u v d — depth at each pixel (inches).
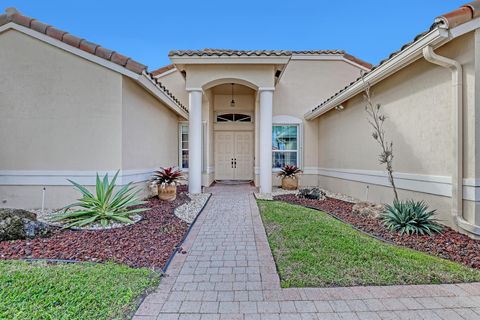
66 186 275.6
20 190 275.9
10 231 180.2
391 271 138.8
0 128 275.1
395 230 202.5
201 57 360.2
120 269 138.4
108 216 224.4
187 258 162.4
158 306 111.5
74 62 275.4
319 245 174.9
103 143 276.2
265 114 382.3
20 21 269.7
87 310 103.5
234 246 183.2
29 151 275.6
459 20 173.6
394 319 103.1
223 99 560.4
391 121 273.1
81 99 275.7
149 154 356.5
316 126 500.7
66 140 276.2
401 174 257.1
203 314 106.6
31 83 275.0
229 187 474.6
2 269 134.0
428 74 221.9
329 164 443.2
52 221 226.2
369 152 317.1
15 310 100.4
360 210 263.6
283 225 221.8
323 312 107.6
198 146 382.9
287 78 504.1
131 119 300.0
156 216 252.8
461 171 190.5
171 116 468.4
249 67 378.9
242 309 109.9
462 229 189.0
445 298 116.6
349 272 138.6
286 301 115.5
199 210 285.4
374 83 285.1
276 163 502.3
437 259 153.1
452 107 194.4
